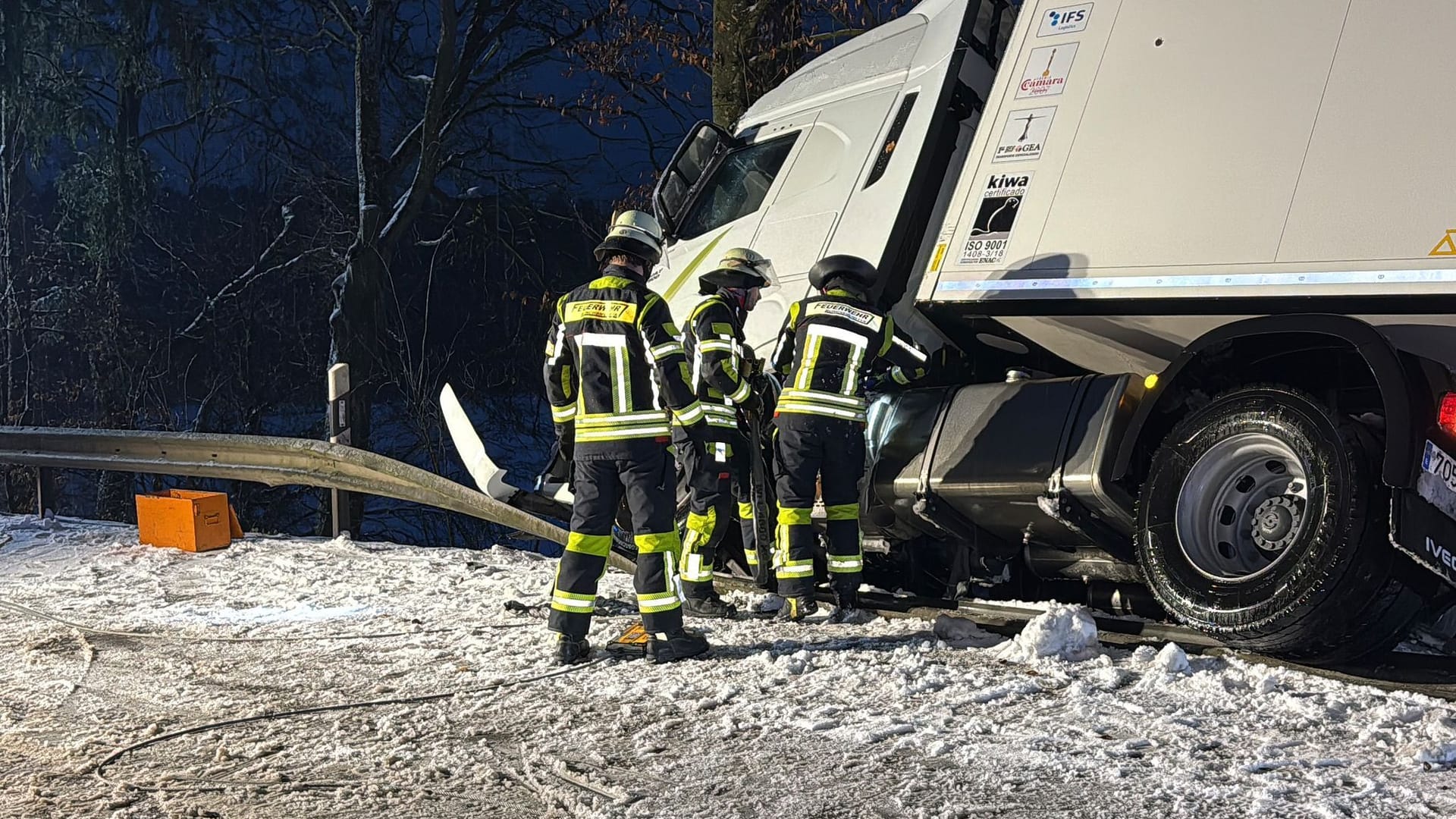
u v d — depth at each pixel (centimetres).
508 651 582
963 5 661
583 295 569
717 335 614
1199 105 514
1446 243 439
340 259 2238
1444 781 366
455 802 380
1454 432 439
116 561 892
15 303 2281
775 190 727
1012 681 489
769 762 408
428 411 2353
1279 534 481
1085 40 558
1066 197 542
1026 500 568
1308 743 406
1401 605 456
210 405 2541
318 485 987
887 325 618
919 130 648
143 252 2508
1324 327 464
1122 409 536
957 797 369
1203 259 496
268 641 627
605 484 560
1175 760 393
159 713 493
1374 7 477
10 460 1155
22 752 445
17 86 2052
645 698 493
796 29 1257
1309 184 477
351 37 2164
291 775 408
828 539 631
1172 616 537
